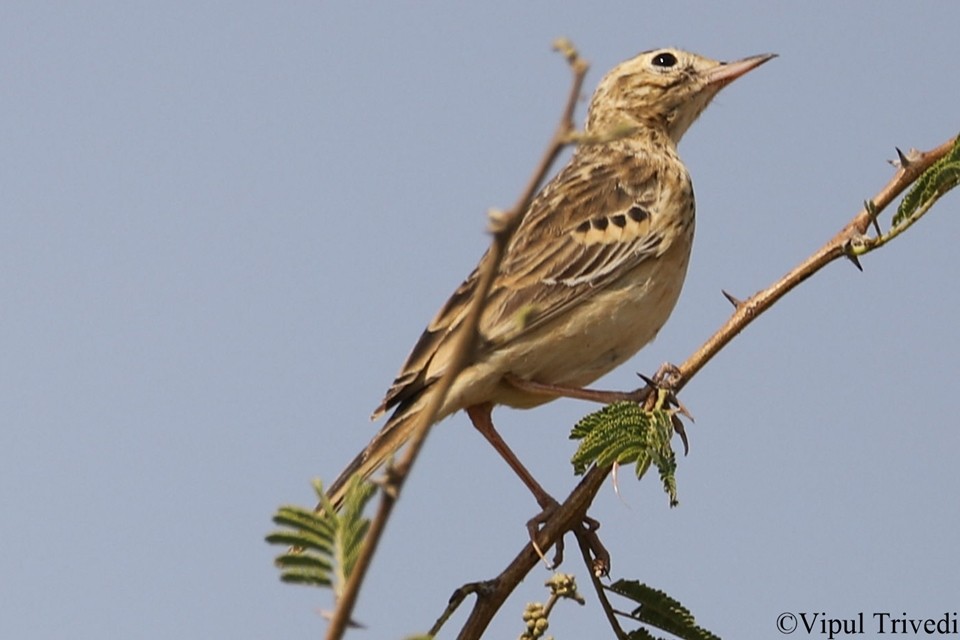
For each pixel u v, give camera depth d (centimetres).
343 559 579
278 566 579
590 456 858
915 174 968
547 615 839
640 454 855
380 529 471
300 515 583
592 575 910
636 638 905
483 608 854
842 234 959
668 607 902
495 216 452
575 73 441
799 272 970
